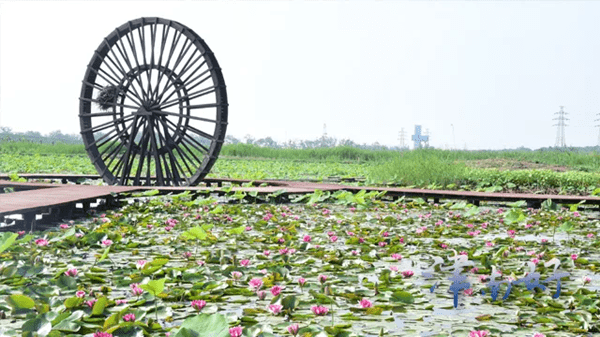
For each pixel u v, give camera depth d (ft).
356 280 10.27
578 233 18.13
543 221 20.89
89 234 14.01
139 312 7.56
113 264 11.50
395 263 12.34
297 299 8.24
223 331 5.29
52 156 76.79
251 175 45.75
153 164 61.46
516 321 7.89
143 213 21.12
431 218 21.34
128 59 35.17
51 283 9.37
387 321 7.74
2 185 29.04
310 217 21.21
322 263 11.97
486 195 27.73
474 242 15.53
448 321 7.82
